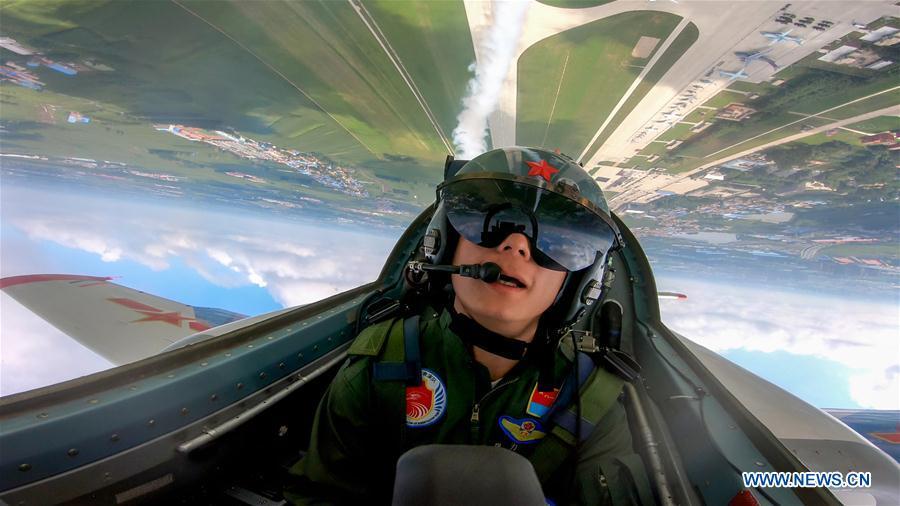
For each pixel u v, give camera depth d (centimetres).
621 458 114
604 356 142
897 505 195
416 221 239
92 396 112
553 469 116
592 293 124
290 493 123
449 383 120
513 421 119
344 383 124
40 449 97
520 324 109
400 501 58
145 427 117
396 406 120
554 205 114
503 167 121
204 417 133
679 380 159
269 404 153
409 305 163
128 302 732
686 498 115
